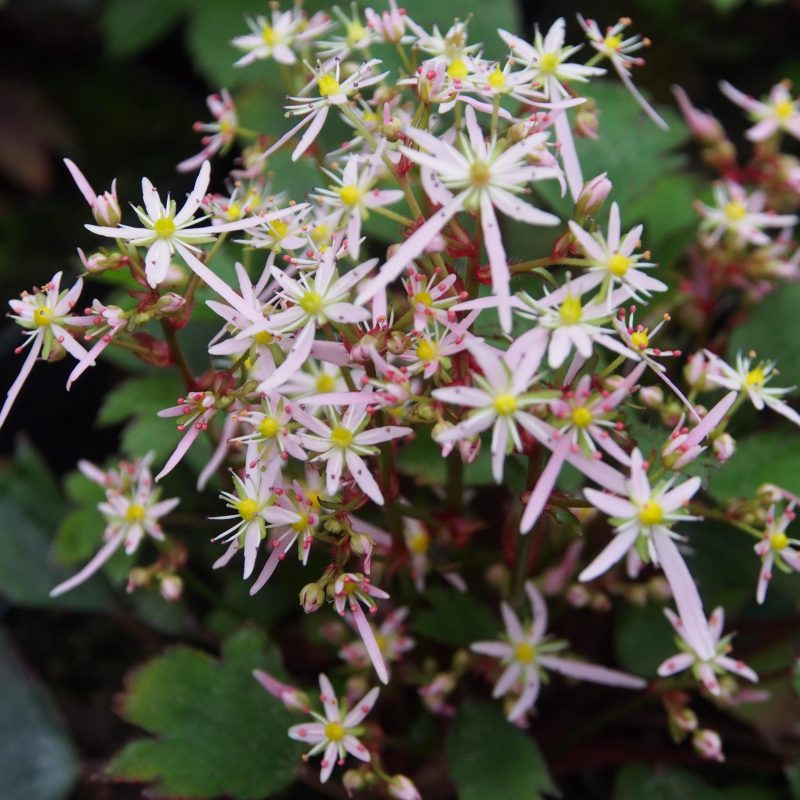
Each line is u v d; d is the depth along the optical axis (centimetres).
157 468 24
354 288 20
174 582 21
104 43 36
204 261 18
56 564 26
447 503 21
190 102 37
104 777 21
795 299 24
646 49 35
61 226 34
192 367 24
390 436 17
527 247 24
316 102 18
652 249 23
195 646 25
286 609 24
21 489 27
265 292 19
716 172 32
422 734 22
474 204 16
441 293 17
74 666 27
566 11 35
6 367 28
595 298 17
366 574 18
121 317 17
